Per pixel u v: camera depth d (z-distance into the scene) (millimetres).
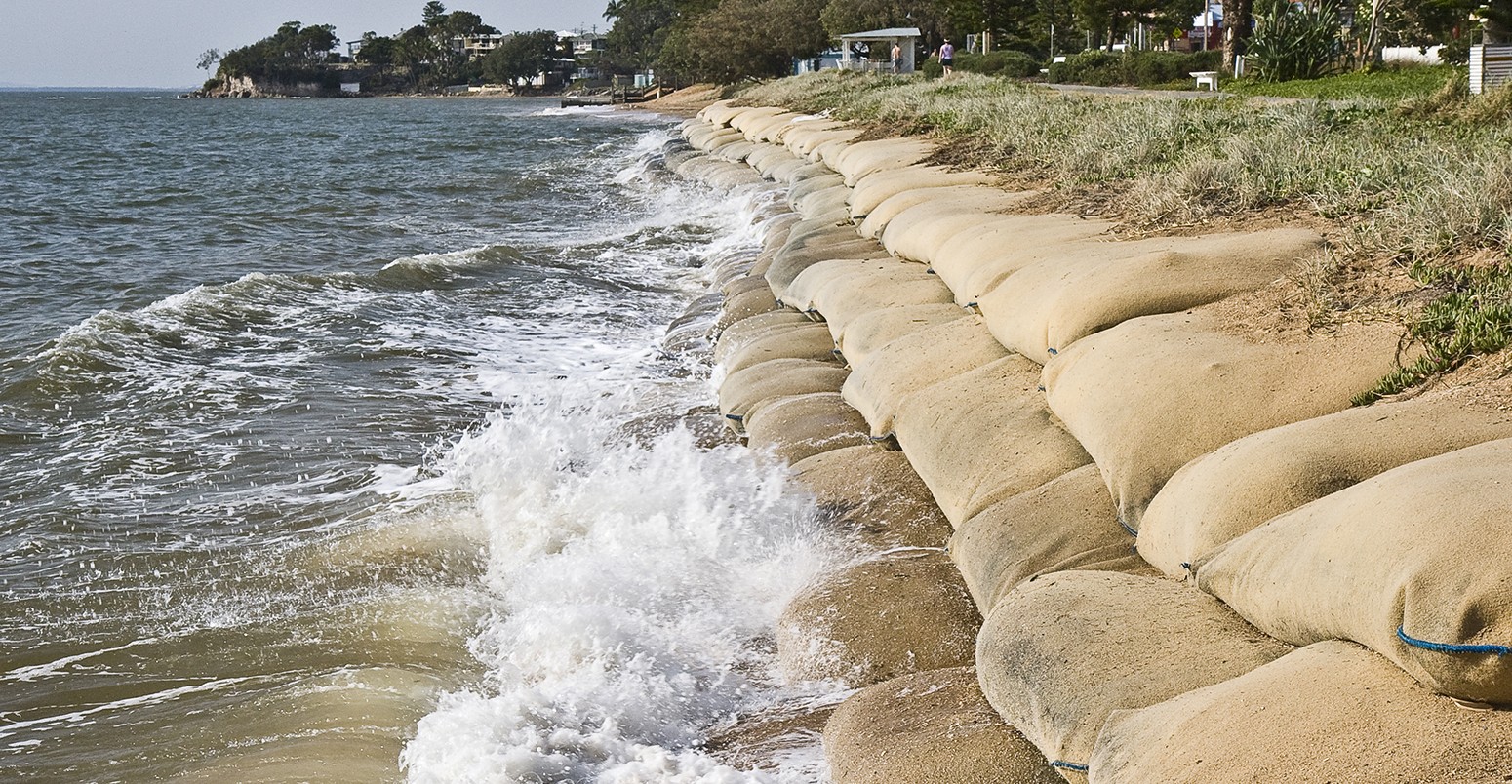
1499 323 5812
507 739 5301
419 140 57438
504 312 15672
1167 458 5742
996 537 6062
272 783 5258
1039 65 48594
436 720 5500
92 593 7469
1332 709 3668
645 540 7602
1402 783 3352
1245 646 4449
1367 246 7504
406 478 9414
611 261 19141
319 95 193375
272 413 11227
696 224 22219
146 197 30719
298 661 6512
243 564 7801
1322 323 6391
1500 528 3586
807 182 20969
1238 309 6934
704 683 6078
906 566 6520
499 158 44281
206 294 15227
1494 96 13906
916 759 4793
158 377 12312
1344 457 4820
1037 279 8344
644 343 14039
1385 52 32344
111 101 188875
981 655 5141
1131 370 6320
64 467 9828
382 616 6953
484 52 191375
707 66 77125
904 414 7922
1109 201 11727
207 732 5789
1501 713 3445
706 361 12570
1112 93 29109
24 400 11602
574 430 9852
